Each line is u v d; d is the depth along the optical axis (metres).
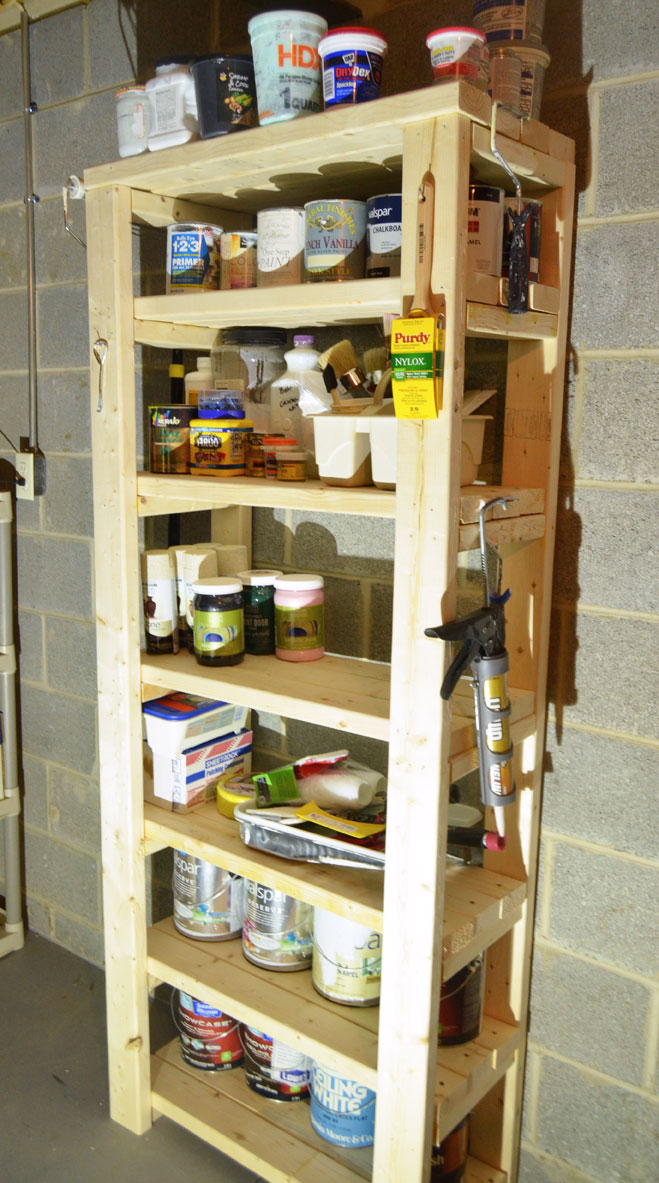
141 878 1.73
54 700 2.32
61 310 2.11
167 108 1.43
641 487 1.42
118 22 1.91
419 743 1.25
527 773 1.52
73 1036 2.10
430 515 1.19
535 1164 1.69
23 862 2.51
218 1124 1.70
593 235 1.41
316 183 1.48
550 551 1.46
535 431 1.44
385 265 1.33
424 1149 1.36
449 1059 1.50
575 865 1.56
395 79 1.59
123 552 1.60
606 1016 1.57
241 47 1.80
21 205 2.16
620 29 1.35
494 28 1.30
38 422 2.22
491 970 1.62
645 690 1.46
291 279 1.44
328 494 1.32
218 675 1.56
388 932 1.33
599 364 1.43
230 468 1.54
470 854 1.63
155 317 1.53
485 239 1.21
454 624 1.19
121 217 1.52
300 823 1.53
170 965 1.72
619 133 1.37
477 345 1.57
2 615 2.30
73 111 2.01
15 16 2.07
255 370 1.68
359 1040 1.49
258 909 1.69
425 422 1.18
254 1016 1.57
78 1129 1.83
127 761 1.67
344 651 1.83
